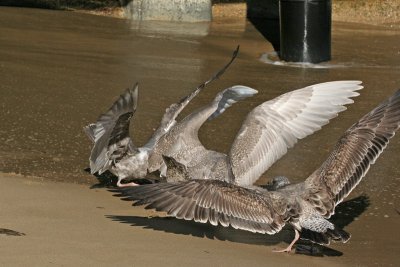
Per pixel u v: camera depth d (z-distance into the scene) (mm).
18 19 24188
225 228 10375
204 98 17312
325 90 9742
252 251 9570
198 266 8641
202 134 14867
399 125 9172
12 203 10562
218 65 20422
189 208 8672
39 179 12039
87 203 10891
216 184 8852
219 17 26688
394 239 10430
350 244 10188
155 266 8500
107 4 25969
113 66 19656
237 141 9883
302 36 21078
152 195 8688
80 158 13320
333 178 9266
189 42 22906
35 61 19641
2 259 8289
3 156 13148
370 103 17281
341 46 23078
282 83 18938
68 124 15102
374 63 21266
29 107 16031
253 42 23453
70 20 24781
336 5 26359
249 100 17250
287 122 9750
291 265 9133
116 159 11289
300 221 9062
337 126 15633
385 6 26062
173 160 10047
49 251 8672
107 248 8969
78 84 17859
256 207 8898
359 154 9234
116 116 10430
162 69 19594
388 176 13062
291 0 21219
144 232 9805
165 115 11586
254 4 26656
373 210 11570
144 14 25766
